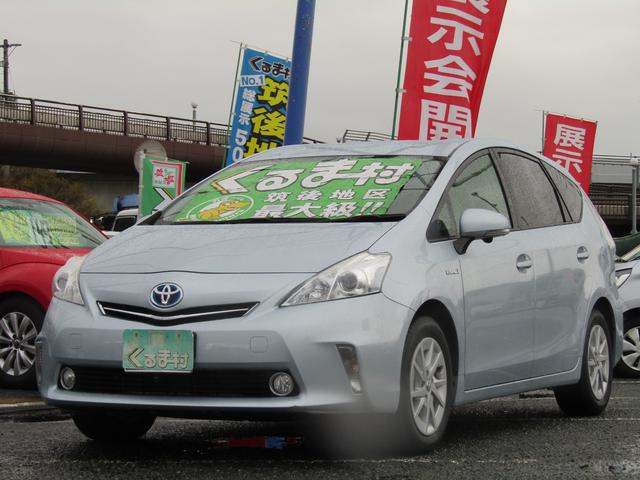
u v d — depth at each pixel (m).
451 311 5.97
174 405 5.37
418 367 5.71
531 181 7.52
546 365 7.11
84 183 69.88
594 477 5.22
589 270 7.75
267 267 5.49
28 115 45.38
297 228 5.95
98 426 6.30
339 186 6.48
